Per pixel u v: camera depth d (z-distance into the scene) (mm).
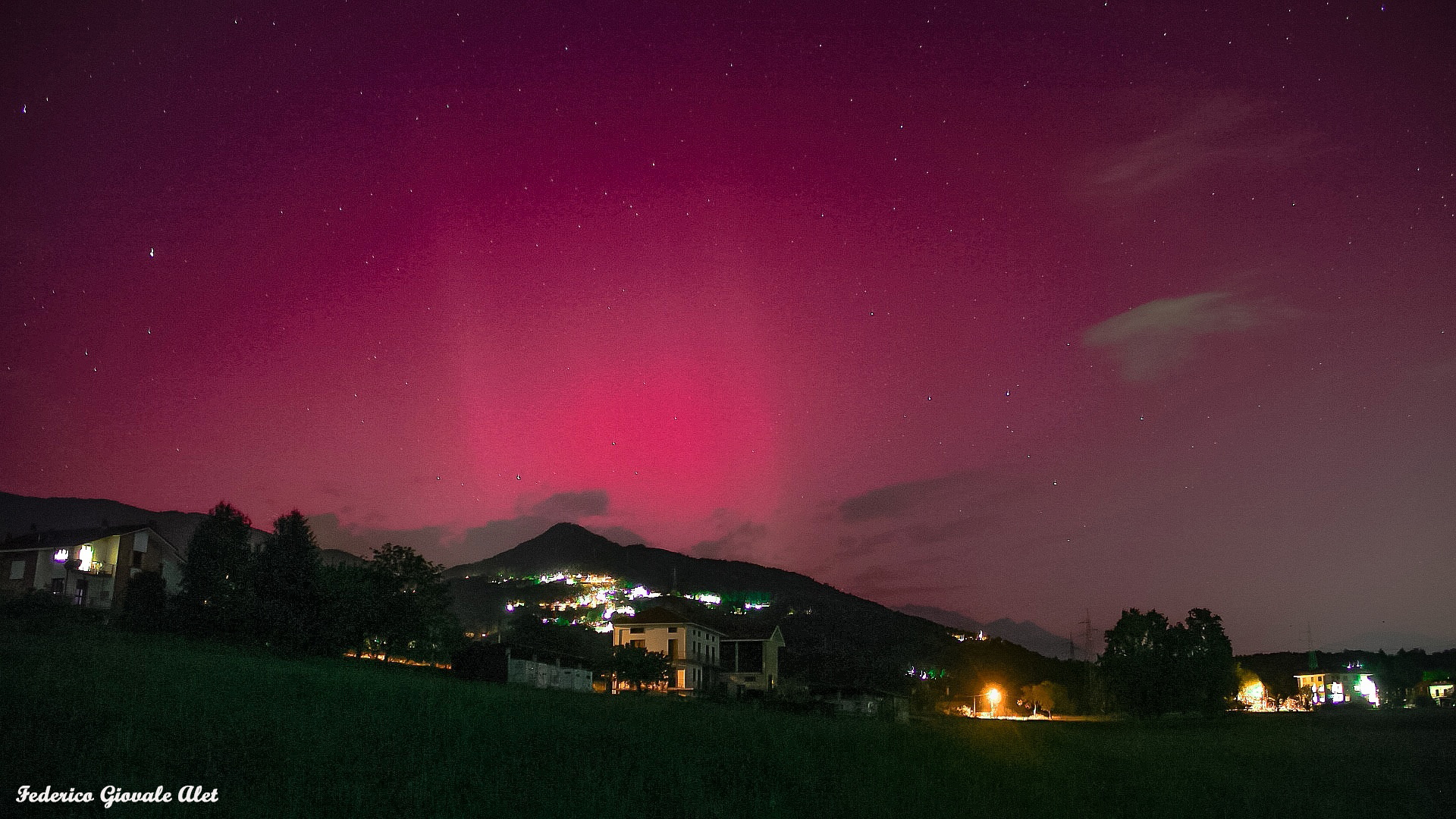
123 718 21234
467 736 22891
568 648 74500
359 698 27734
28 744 18500
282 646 49000
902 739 30562
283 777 18219
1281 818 21672
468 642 64062
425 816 16625
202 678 28094
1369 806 23641
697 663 77500
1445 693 105125
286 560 52656
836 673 94125
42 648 32156
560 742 24000
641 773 21156
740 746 26203
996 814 20188
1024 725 49375
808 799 20281
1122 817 21000
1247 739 41719
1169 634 78000
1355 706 96562
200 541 55156
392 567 57219
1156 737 41906
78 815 15062
